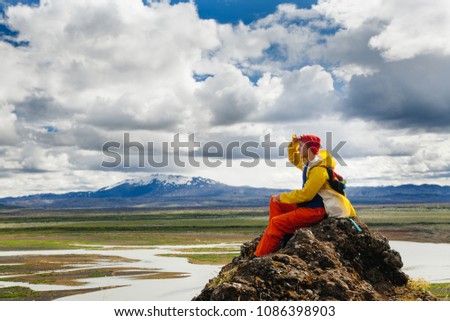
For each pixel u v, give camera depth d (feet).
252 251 33.01
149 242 280.31
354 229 29.55
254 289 25.99
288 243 29.30
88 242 281.95
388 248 30.40
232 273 28.63
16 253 217.77
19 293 115.55
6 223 607.37
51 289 121.19
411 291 29.73
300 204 30.60
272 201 31.40
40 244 268.41
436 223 439.63
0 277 142.31
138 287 122.72
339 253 28.81
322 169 29.68
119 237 324.39
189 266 167.32
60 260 187.83
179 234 349.41
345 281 26.86
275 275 26.32
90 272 152.46
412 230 360.07
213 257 195.72
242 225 457.27
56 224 554.87
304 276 26.61
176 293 112.98
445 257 187.93
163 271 154.40
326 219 30.12
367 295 27.02
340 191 30.19
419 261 174.70
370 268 29.91
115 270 157.28
